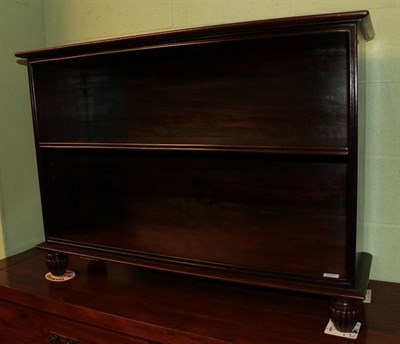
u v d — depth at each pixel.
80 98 1.81
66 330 1.41
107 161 1.86
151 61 1.63
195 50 1.38
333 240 1.47
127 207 1.85
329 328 1.18
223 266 1.31
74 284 1.53
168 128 1.68
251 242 1.49
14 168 1.96
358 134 1.11
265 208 1.60
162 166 1.76
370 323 1.20
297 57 1.42
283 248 1.43
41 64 1.57
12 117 1.94
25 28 1.98
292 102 1.44
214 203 1.68
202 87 1.61
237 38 1.17
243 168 1.62
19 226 1.98
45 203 1.61
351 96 1.06
